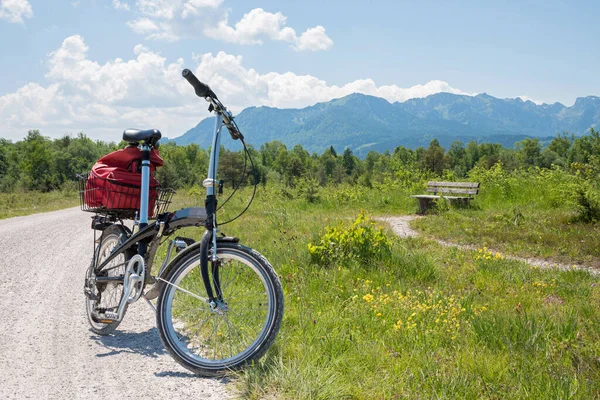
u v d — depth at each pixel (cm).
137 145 441
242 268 388
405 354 372
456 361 357
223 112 365
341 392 299
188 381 332
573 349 379
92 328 452
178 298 440
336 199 1905
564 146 17500
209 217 357
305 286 582
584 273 676
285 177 2311
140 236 402
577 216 1173
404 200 1767
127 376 341
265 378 316
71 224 1536
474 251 832
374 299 537
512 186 1697
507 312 474
